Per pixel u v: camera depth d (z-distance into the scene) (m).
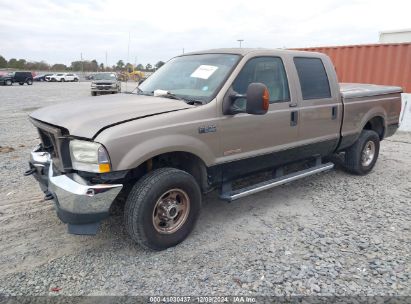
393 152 7.84
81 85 47.19
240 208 4.63
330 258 3.40
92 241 3.76
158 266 3.29
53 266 3.30
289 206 4.70
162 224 3.54
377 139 6.10
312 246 3.62
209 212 4.50
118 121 3.23
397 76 10.34
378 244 3.66
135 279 3.10
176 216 3.62
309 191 5.26
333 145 5.31
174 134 3.42
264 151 4.27
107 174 3.11
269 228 4.05
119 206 4.36
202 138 3.63
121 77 30.98
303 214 4.44
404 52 10.13
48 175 3.46
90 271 3.22
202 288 2.97
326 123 5.04
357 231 3.96
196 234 3.91
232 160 3.95
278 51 4.54
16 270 3.23
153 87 4.46
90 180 3.19
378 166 6.66
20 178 5.73
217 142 3.78
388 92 6.27
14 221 4.20
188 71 4.32
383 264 3.29
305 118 4.69
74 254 3.51
